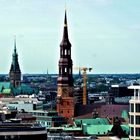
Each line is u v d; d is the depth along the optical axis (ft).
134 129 631.56
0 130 646.33
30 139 654.94
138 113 629.51
